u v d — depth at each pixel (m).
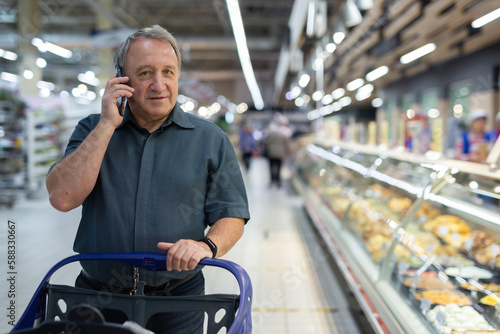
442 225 3.26
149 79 1.49
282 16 14.41
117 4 12.59
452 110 10.23
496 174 2.61
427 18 5.78
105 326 1.18
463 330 2.20
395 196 4.09
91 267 1.62
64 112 10.59
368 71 11.01
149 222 1.56
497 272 2.59
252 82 15.20
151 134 1.58
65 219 6.75
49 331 1.19
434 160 3.62
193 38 15.61
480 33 7.21
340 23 5.77
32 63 10.34
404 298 2.76
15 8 9.65
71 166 1.40
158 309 1.46
